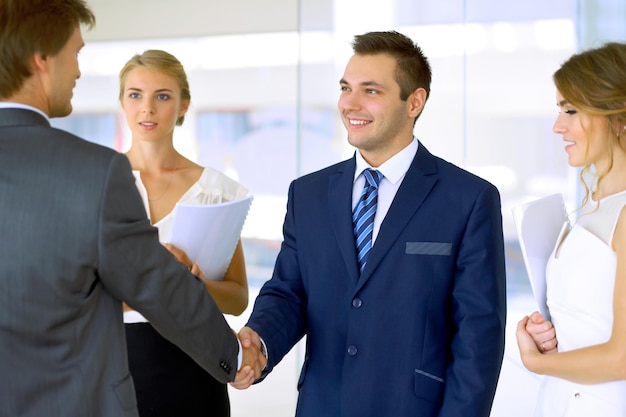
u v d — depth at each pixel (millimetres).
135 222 1324
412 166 1920
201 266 2119
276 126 6562
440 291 1834
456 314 1833
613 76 1584
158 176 2309
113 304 1363
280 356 1914
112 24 5945
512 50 3051
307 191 2020
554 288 1688
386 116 1886
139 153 2318
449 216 1854
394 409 1811
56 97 1361
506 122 3066
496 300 1817
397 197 1888
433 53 3088
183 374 2107
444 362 1835
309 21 3176
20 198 1255
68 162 1273
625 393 1561
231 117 6594
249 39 6355
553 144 3047
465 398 1744
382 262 1854
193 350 1464
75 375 1290
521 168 3068
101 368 1321
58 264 1251
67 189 1259
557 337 1687
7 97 1312
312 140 3201
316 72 3182
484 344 1771
